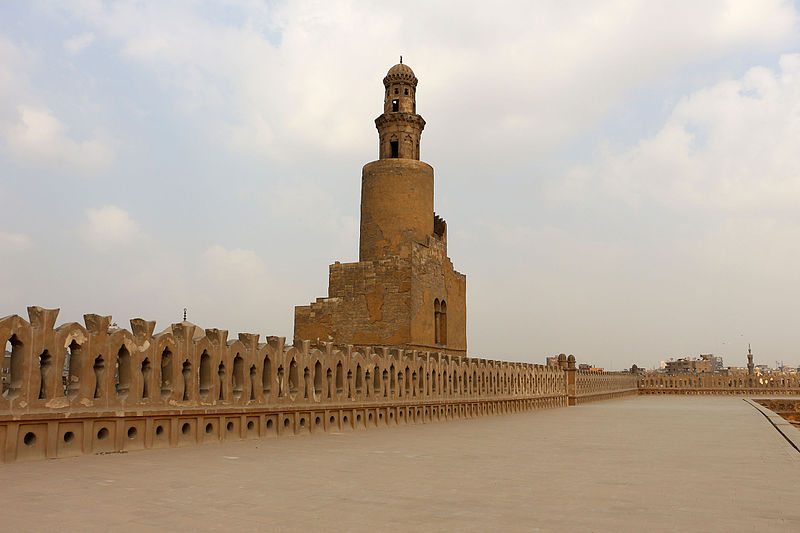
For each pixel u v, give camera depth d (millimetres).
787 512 9484
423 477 12609
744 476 13078
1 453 13727
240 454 16250
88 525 8258
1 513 8930
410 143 49875
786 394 94562
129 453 16078
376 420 27250
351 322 44906
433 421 32094
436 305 48500
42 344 14789
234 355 20219
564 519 8906
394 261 44250
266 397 21453
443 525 8484
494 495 10703
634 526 8516
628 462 15336
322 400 24062
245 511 9234
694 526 8547
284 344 22562
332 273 46250
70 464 13914
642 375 103375
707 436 22859
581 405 57500
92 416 15703
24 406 14289
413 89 51312
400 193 47094
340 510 9375
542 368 51562
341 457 15812
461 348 52156
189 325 18734
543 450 17953
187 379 18609
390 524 8516
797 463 15281
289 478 12297
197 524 8398
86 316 16125
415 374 30984
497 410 40844
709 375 98812
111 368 16328
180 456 15648
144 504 9633
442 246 49250
